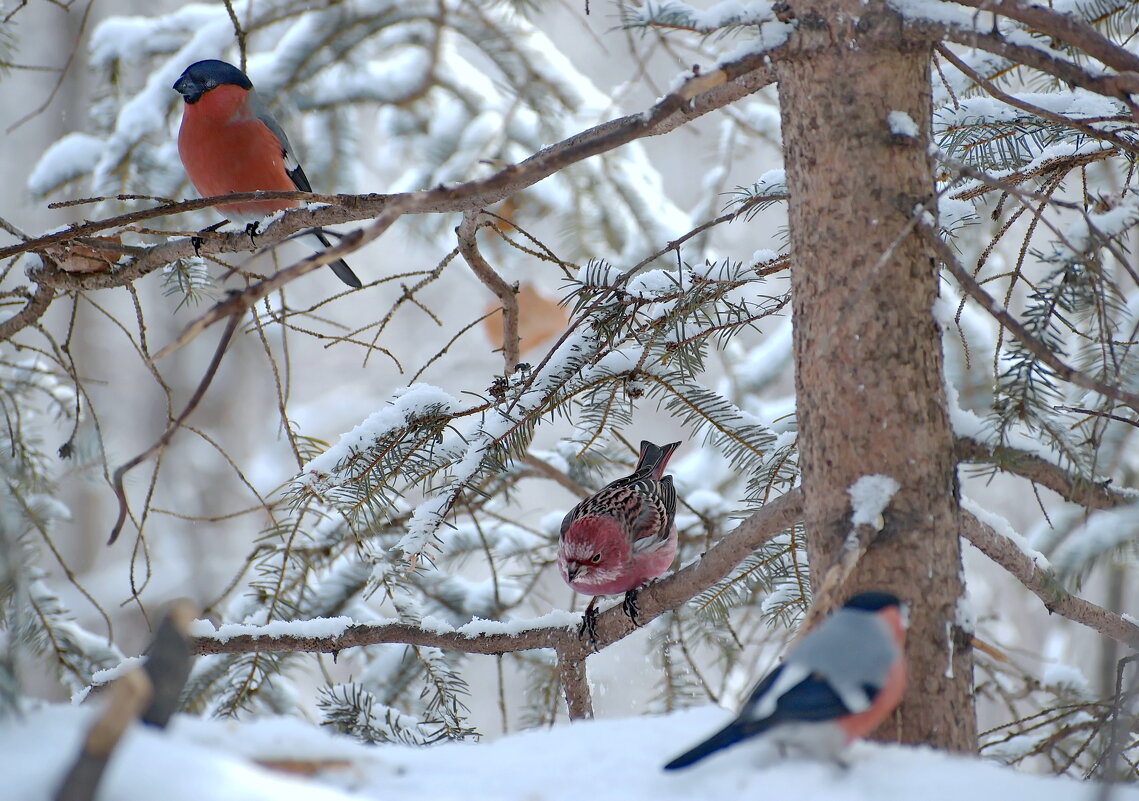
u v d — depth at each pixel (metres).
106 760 3.17
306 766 4.54
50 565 25.42
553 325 14.05
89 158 12.70
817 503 5.57
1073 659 18.84
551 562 11.33
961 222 7.50
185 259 9.02
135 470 24.88
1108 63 5.15
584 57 23.22
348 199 7.19
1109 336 5.40
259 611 8.96
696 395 7.92
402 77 13.73
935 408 5.48
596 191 14.01
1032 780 4.26
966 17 5.41
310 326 28.47
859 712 4.34
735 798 4.16
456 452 7.85
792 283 5.84
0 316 10.13
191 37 13.23
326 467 7.51
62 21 24.28
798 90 5.71
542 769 4.55
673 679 9.58
